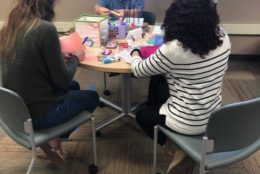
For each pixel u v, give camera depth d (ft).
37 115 5.31
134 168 6.81
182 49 4.62
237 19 12.10
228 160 4.65
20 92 5.16
